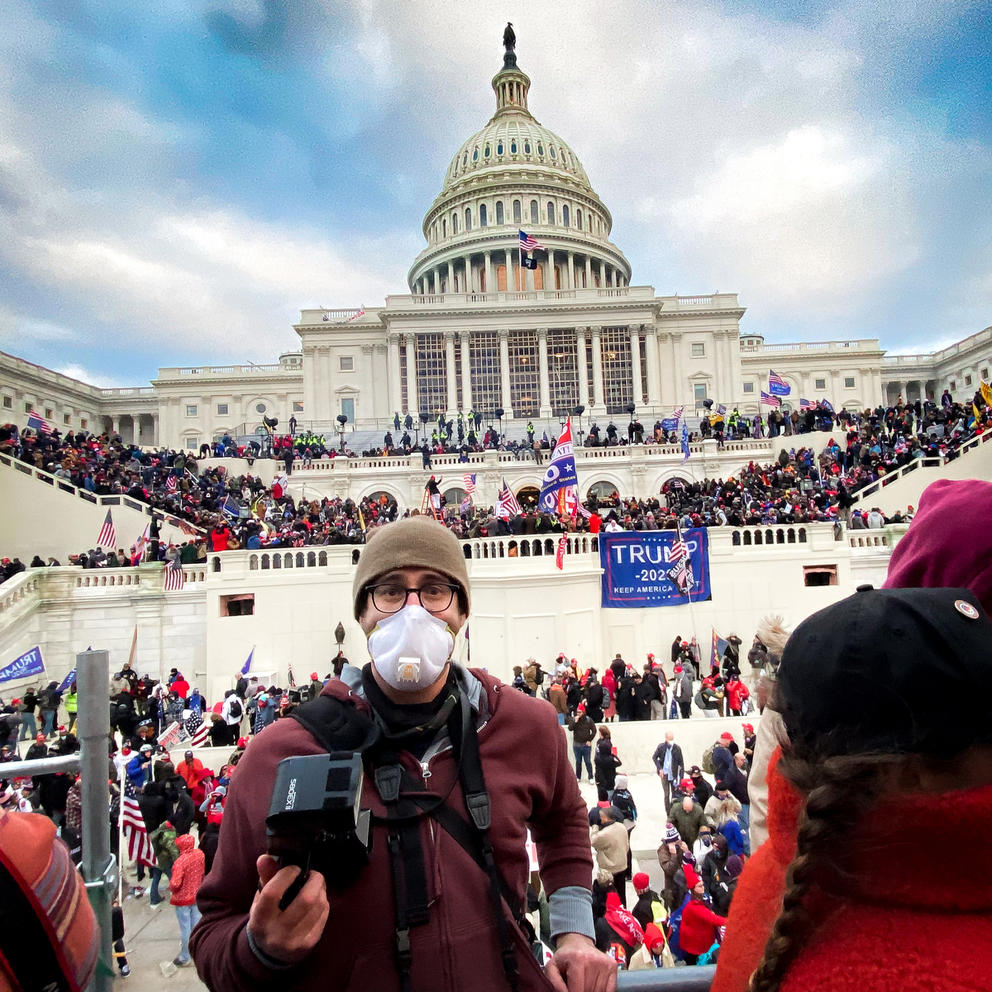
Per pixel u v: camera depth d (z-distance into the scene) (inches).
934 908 46.6
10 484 1249.4
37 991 72.5
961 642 51.0
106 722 126.7
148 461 1710.1
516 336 2839.6
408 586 94.5
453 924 75.7
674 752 556.7
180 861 369.1
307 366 3016.7
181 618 975.6
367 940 73.6
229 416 3661.4
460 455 1760.6
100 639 956.6
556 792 98.8
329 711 88.4
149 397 3715.6
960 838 45.1
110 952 123.9
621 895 389.4
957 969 42.5
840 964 46.6
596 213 4003.4
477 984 74.4
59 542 1255.5
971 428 1473.9
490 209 3725.4
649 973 89.8
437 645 85.0
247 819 78.2
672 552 962.1
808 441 1696.6
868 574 1027.9
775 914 62.0
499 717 93.1
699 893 305.3
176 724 595.8
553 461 1003.3
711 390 3046.3
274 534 1133.1
